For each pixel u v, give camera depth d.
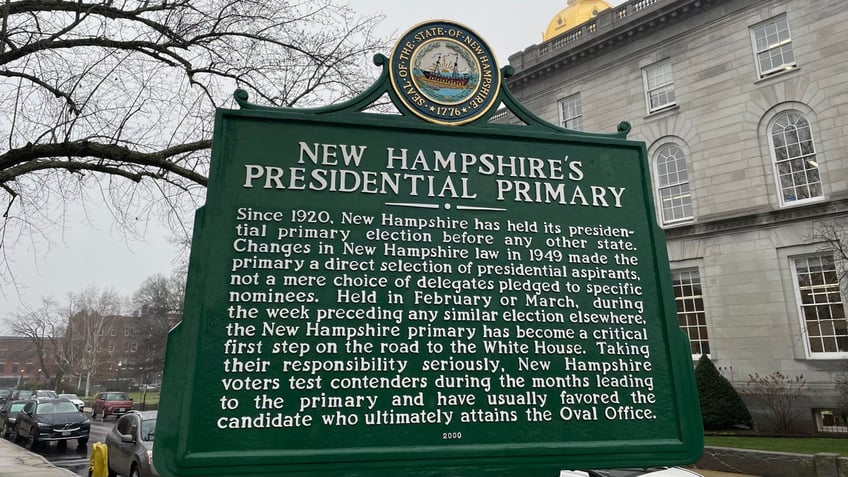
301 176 3.58
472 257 3.63
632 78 20.25
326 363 3.18
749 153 17.03
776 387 14.90
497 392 3.31
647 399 3.48
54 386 67.06
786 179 16.38
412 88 3.90
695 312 17.52
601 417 3.39
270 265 3.35
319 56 9.55
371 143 3.76
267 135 3.62
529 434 3.26
